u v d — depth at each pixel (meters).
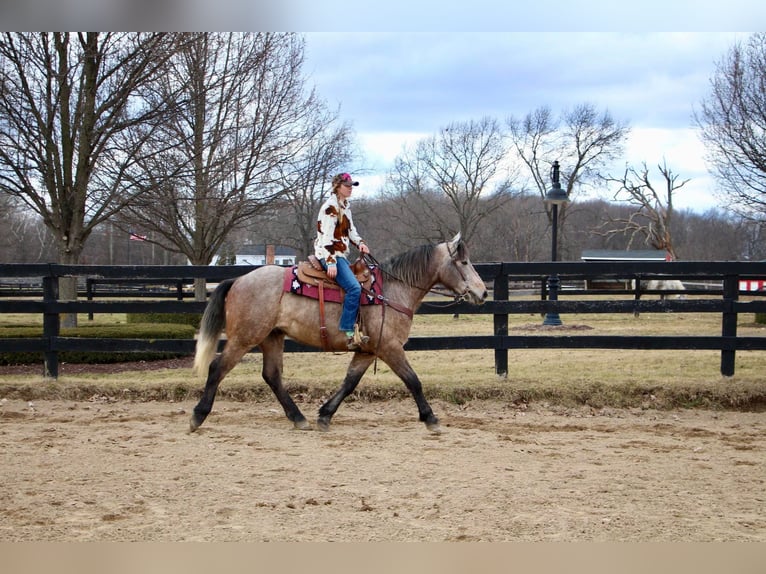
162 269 9.52
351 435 7.37
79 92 12.52
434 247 7.69
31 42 12.16
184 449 6.67
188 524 4.67
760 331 15.28
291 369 10.70
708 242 58.47
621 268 9.34
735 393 8.86
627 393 8.98
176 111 12.87
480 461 6.31
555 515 4.86
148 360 12.26
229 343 7.45
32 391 9.19
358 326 7.30
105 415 8.32
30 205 13.50
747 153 19.30
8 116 12.13
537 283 29.11
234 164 14.49
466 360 11.81
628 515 4.88
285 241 40.31
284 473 5.86
